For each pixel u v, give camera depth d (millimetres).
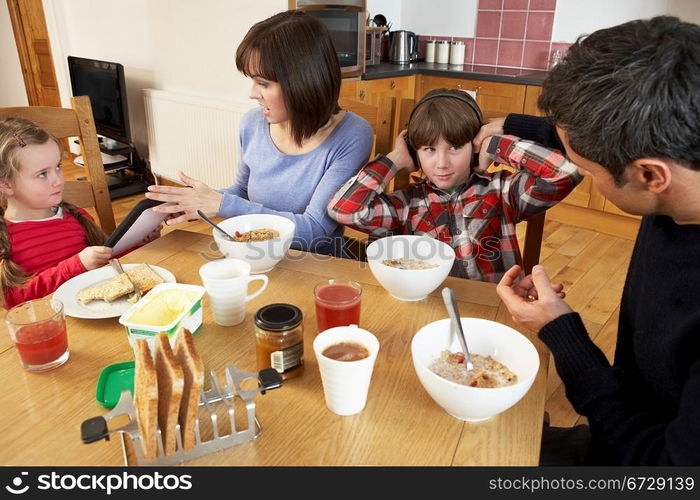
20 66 4836
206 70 3502
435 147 1405
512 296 880
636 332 837
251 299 1040
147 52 3840
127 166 4059
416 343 820
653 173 653
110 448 710
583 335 800
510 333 850
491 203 1461
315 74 1418
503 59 3896
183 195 1325
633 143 623
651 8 3232
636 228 3234
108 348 924
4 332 976
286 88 1409
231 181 3527
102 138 4371
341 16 3184
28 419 755
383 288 1140
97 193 1684
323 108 1485
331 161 1573
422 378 758
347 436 734
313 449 711
